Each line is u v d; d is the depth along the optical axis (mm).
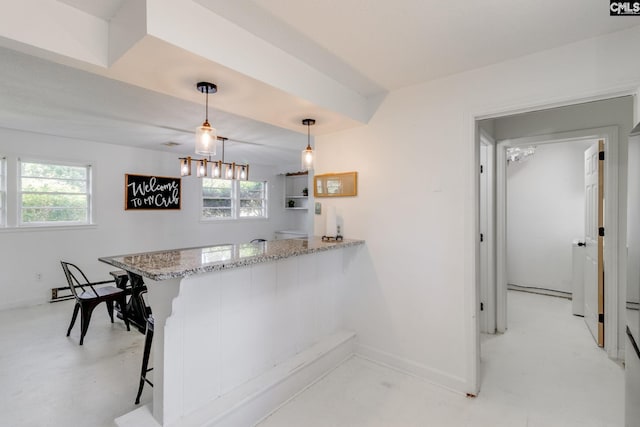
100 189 4828
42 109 3086
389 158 2592
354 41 1805
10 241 4086
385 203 2617
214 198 6566
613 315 2732
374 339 2695
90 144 4715
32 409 2045
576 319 3691
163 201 5586
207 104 2131
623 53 1703
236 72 1638
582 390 2252
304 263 2488
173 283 1590
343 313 2908
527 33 1730
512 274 5043
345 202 2887
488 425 1885
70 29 1403
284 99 2061
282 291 2293
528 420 1929
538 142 3111
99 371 2520
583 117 2869
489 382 2363
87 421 1937
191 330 1713
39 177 4355
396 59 2027
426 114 2387
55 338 3152
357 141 2787
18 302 4133
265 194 7547
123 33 1418
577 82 1825
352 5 1475
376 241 2678
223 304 1881
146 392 2240
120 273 3529
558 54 1880
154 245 5473
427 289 2393
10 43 1278
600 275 2906
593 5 1481
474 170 2207
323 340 2652
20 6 1271
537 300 4441
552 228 4707
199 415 1683
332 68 2146
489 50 1920
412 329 2471
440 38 1780
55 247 4430
